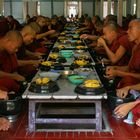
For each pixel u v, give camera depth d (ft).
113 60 13.33
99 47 17.99
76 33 29.58
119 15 25.99
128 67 11.68
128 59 13.32
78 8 61.26
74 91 7.25
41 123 7.04
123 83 9.89
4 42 10.59
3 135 6.82
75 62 11.06
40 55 15.42
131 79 9.93
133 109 7.43
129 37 11.09
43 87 7.10
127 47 13.03
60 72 9.63
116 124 7.45
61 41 21.01
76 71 9.53
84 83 7.45
